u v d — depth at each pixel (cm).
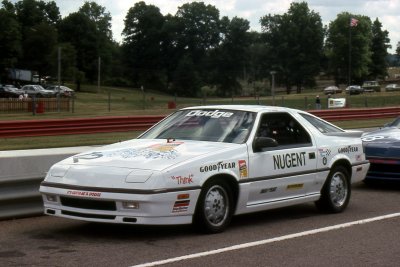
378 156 1054
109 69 13175
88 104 5738
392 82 15000
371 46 14725
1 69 10519
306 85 14525
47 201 685
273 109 805
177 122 805
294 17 14688
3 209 780
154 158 673
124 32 15288
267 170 746
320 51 14550
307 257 607
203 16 15250
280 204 777
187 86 14100
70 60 11231
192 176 661
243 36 15150
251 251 628
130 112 3850
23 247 640
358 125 2548
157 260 586
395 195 1035
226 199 708
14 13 11838
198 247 639
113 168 656
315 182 821
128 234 702
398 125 1219
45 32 11144
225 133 752
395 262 591
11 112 3788
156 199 629
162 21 15325
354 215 846
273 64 14788
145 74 14988
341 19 13550
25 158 870
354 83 14112
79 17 12738
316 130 846
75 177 662
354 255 617
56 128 2039
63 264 570
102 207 645
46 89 8625
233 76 15162
